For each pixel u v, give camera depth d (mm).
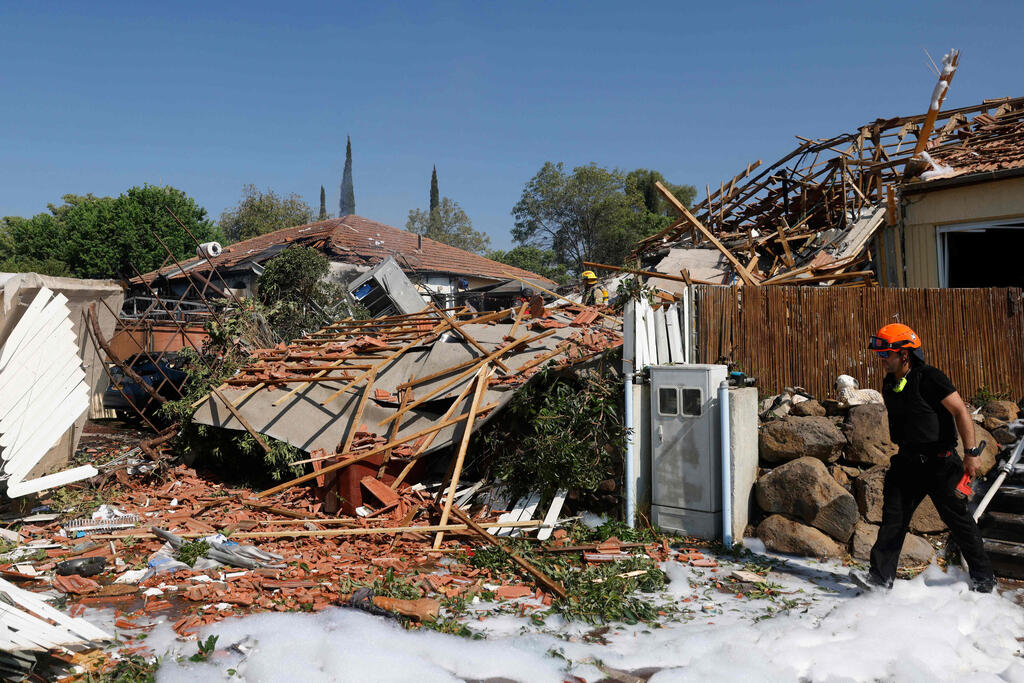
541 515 6824
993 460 5805
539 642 4160
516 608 4785
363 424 8102
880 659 3844
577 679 3709
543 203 50094
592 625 4504
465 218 57000
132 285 25859
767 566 5578
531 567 5348
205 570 5531
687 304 7266
